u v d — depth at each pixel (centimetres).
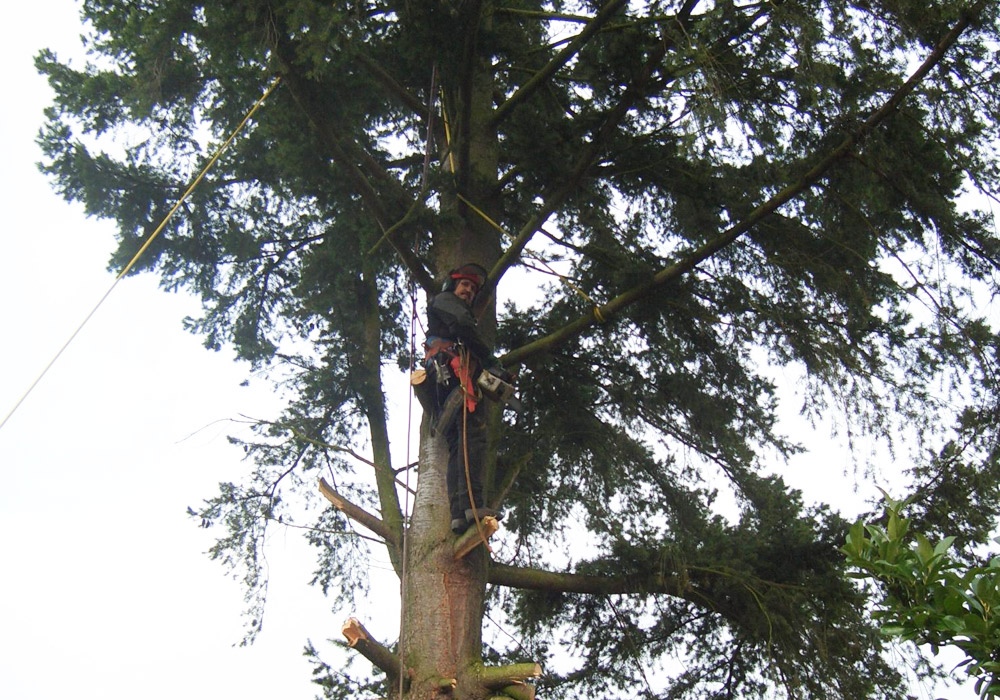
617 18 859
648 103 816
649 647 988
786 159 834
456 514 753
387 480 912
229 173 1059
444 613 745
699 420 1013
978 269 784
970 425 810
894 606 467
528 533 1046
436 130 990
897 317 861
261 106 803
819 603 858
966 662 448
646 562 872
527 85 909
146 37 776
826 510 937
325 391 1018
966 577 453
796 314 881
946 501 826
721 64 765
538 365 1014
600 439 1029
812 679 847
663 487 1041
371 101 802
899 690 839
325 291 1004
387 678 754
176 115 967
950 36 719
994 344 782
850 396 834
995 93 750
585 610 994
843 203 827
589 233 956
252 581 1009
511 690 720
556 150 790
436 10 752
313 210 1035
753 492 1008
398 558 831
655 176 880
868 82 773
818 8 756
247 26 716
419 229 791
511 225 970
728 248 892
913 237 818
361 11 782
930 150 777
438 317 775
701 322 955
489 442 868
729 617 889
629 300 827
